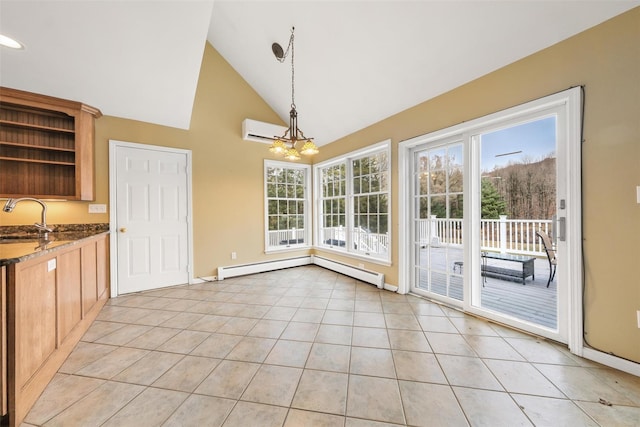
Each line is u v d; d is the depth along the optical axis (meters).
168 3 1.76
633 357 1.63
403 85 2.91
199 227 3.89
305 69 3.38
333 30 2.69
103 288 2.96
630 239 1.64
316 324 2.43
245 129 4.18
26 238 2.23
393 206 3.40
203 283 3.82
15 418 1.27
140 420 1.30
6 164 2.72
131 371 1.71
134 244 3.40
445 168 2.93
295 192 4.99
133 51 2.18
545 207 4.41
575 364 1.75
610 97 1.70
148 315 2.66
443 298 2.95
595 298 1.78
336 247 4.62
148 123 3.50
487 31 2.10
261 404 1.41
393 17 2.31
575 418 1.29
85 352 1.95
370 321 2.48
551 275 3.44
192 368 1.75
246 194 4.34
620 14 1.65
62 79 2.45
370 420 1.29
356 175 4.21
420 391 1.50
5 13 1.67
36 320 1.50
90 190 3.02
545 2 1.79
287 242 4.88
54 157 2.92
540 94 2.03
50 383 1.59
